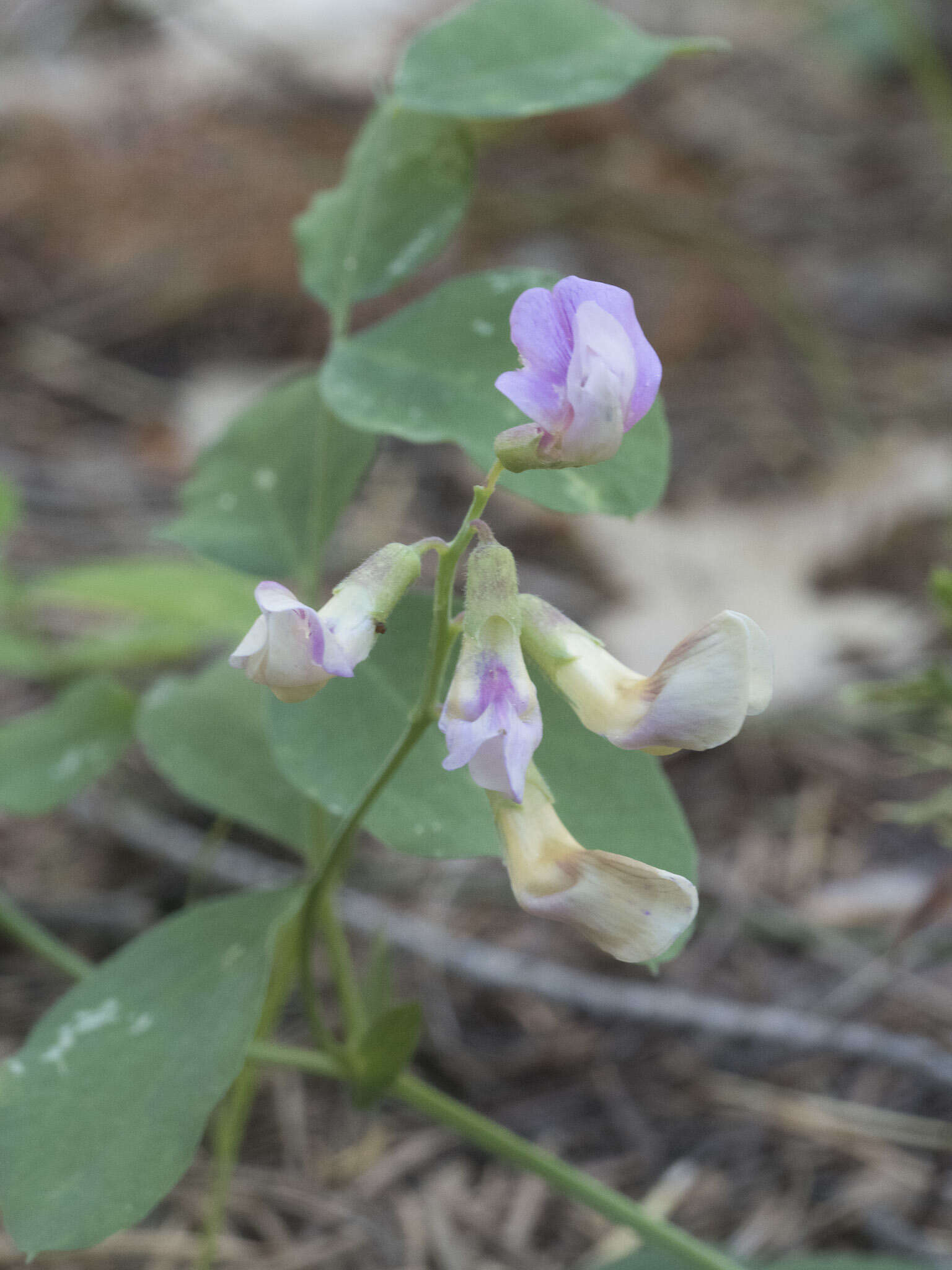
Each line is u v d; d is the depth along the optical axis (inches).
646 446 9.8
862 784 13.6
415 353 10.2
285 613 8.6
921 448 17.1
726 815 13.5
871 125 27.1
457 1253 11.0
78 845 13.2
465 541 9.0
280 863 12.9
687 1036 12.0
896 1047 11.5
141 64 25.8
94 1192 9.4
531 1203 11.2
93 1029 9.8
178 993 9.8
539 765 9.9
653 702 8.7
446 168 10.8
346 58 25.7
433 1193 11.3
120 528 16.5
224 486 11.1
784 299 20.3
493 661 8.7
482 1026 12.1
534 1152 10.3
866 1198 11.2
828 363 19.9
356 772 9.9
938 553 16.6
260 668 8.6
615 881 8.7
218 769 11.1
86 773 11.5
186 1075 9.6
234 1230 11.1
